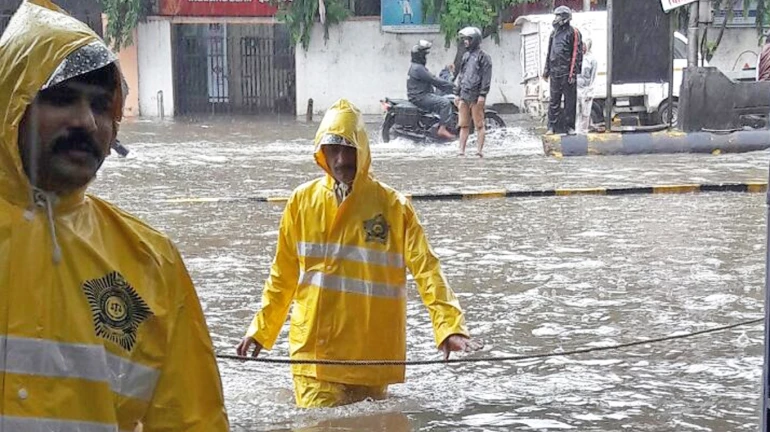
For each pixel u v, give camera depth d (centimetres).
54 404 305
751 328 855
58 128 310
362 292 640
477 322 878
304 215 647
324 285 640
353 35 3978
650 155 2186
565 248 1188
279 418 634
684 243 1212
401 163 2100
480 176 1850
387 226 644
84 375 309
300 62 3984
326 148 632
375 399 663
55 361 306
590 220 1373
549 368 749
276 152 2428
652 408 664
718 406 667
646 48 2270
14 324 303
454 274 1059
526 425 630
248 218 1415
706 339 824
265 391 701
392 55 3988
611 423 636
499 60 3941
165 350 327
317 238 642
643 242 1221
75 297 310
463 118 2255
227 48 4031
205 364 338
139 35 3975
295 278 663
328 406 646
